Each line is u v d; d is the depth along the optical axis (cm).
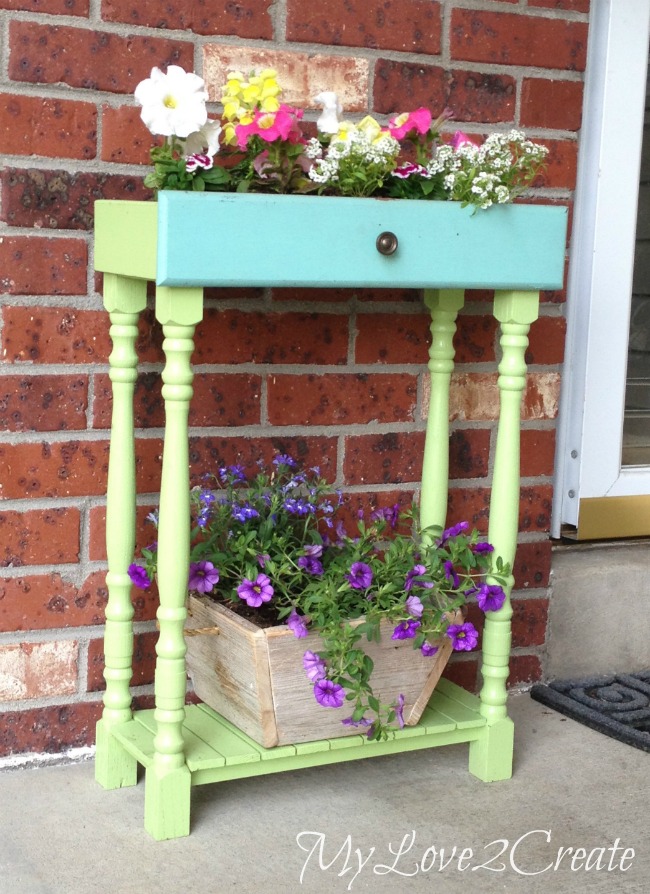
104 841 153
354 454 191
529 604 208
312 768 177
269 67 177
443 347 183
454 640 162
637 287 214
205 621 165
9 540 170
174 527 149
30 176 165
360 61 183
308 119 181
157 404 177
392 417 193
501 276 160
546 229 161
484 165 157
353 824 160
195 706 174
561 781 175
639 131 203
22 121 164
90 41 166
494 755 174
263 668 153
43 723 176
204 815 161
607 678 215
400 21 184
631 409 219
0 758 174
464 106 191
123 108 169
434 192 161
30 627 173
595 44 201
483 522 203
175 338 145
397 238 150
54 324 169
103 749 168
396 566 168
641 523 216
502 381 169
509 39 192
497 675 173
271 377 183
